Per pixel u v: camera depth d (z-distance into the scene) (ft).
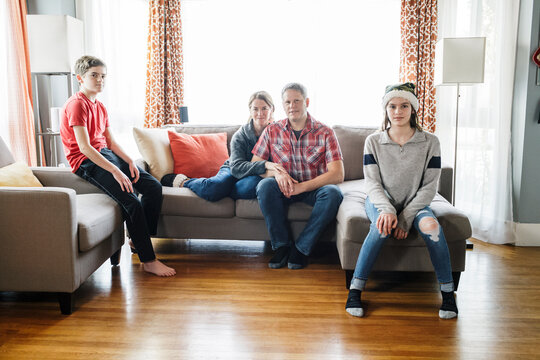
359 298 6.42
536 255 9.15
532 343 5.48
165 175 9.25
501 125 10.02
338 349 5.31
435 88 13.44
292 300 6.75
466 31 11.62
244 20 14.70
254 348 5.33
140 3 14.37
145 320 6.07
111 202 7.58
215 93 15.06
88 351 5.25
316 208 7.91
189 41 14.85
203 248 9.49
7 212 6.11
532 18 9.51
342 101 14.64
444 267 6.25
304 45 14.57
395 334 5.70
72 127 7.50
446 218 6.68
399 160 6.97
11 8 11.21
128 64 14.47
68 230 6.11
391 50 14.26
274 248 8.29
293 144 8.36
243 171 8.44
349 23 14.30
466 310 6.42
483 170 10.61
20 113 11.44
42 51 10.52
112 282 7.48
